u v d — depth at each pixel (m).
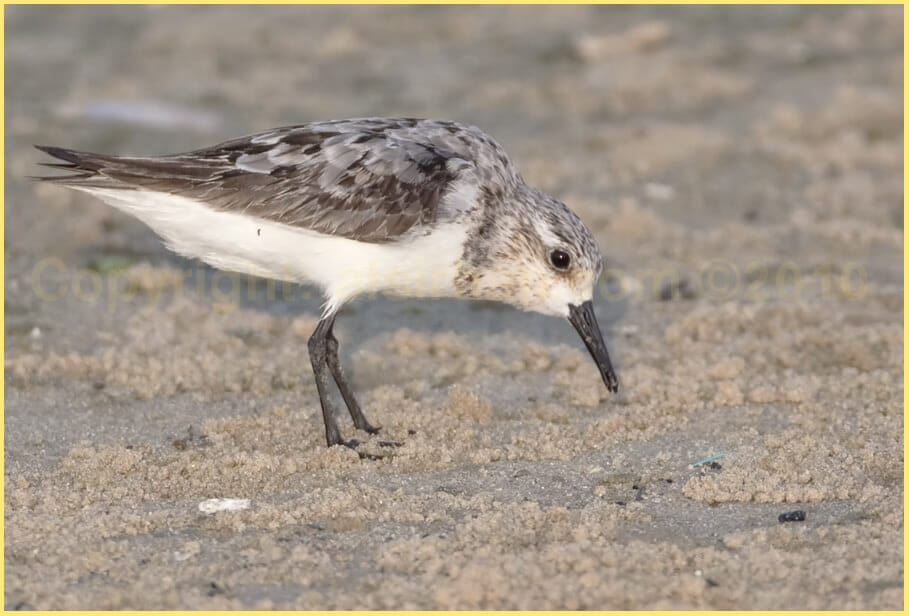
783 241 17.91
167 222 11.59
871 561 9.48
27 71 25.39
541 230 12.02
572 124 23.11
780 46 26.91
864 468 11.24
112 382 13.41
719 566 9.38
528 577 9.20
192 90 24.52
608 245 17.67
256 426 12.27
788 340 14.29
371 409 12.74
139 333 14.50
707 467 11.36
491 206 11.95
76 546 9.76
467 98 24.47
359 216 11.61
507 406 12.95
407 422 12.38
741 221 18.73
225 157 11.70
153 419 12.51
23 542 9.84
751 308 15.15
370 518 10.34
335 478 11.22
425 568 9.41
